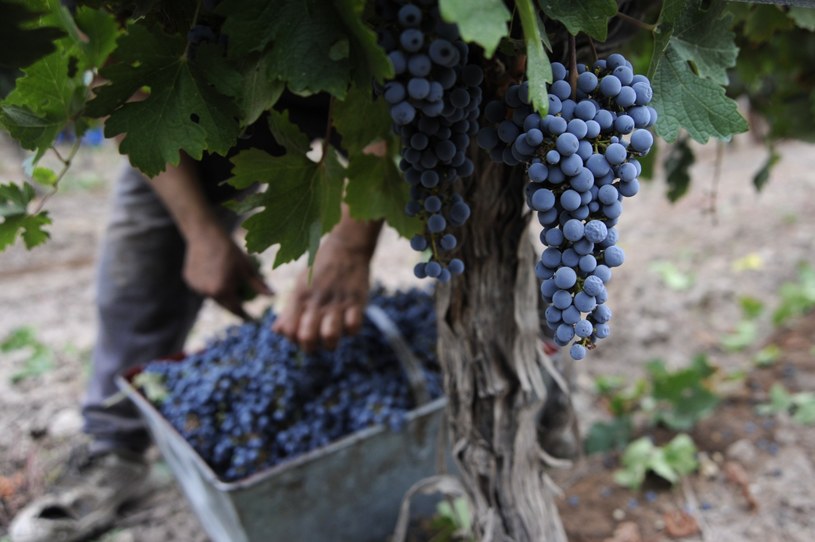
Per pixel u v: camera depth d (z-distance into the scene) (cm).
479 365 128
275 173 99
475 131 93
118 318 241
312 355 198
